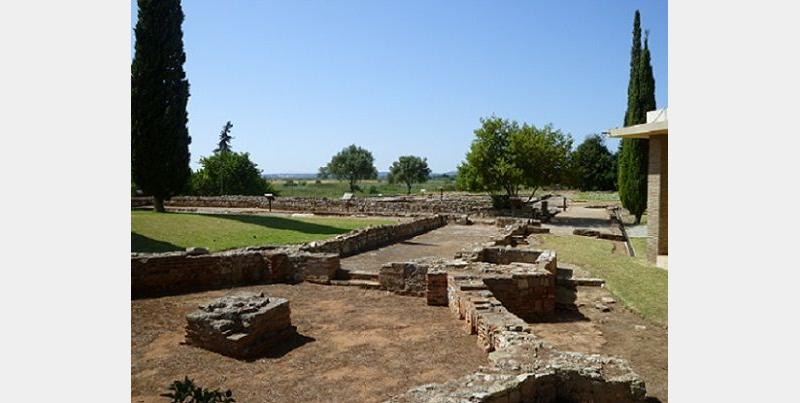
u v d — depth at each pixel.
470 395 4.90
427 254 17.22
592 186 69.62
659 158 15.93
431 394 4.96
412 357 7.47
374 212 34.81
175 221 21.70
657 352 8.22
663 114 16.66
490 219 31.02
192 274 12.27
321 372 6.92
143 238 17.61
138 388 6.39
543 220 31.62
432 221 26.70
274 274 12.91
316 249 15.05
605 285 12.53
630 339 8.87
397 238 21.83
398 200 38.88
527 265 11.53
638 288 12.08
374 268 14.45
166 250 15.82
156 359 7.39
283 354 7.62
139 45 28.28
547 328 9.55
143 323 9.19
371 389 6.34
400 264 11.69
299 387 6.42
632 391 5.51
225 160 53.22
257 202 39.00
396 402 4.81
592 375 5.52
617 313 10.49
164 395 6.18
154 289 11.72
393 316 9.77
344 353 7.66
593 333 9.20
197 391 4.57
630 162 30.69
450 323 9.25
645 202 30.38
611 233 22.55
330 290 12.03
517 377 5.34
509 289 10.27
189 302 10.78
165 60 28.59
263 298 8.58
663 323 9.66
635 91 28.75
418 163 78.81
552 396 5.53
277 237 19.86
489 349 7.44
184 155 29.67
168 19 28.80
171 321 9.34
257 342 7.69
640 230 28.22
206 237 18.84
